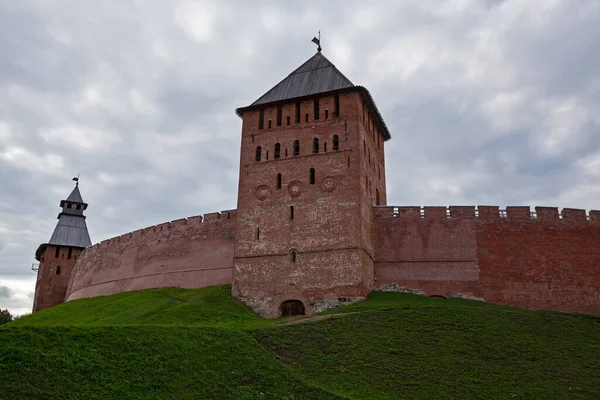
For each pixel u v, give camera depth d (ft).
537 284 153.99
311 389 95.20
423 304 140.87
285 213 163.12
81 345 94.63
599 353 114.83
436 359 108.68
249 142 176.24
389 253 165.17
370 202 169.07
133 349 97.71
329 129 167.53
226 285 176.65
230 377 96.53
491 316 132.46
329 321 126.21
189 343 104.63
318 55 188.85
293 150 169.48
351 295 148.87
